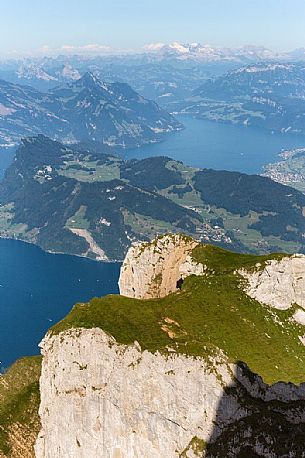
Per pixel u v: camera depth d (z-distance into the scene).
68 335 121.50
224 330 133.62
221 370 109.12
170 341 116.88
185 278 159.25
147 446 112.25
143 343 116.19
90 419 118.44
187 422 108.81
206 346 112.31
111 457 116.31
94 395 117.62
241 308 144.38
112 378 115.50
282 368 127.31
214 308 141.50
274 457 99.50
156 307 134.50
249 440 102.19
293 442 99.38
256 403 107.00
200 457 105.12
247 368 111.88
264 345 134.25
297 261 157.75
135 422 113.12
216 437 106.38
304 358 134.12
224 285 151.00
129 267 181.50
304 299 156.12
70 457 121.56
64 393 121.50
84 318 123.88
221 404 107.31
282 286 153.75
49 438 125.69
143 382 112.31
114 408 115.12
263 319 143.62
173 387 109.94
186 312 136.25
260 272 153.25
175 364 110.25
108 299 130.88
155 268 177.50
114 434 115.69
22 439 148.12
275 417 103.75
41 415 129.50
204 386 108.44
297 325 146.88
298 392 113.38
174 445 109.50
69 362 120.75
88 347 118.88
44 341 128.00
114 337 117.81
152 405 111.56
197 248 173.88
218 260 167.38
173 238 181.38
